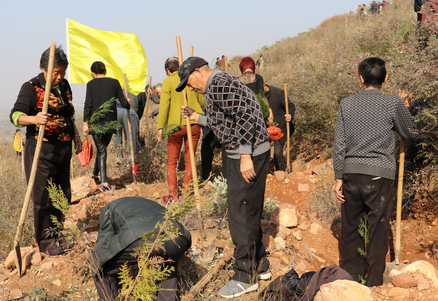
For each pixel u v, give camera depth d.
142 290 2.08
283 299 2.39
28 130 3.06
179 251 2.34
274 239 3.35
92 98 4.59
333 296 2.13
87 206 4.12
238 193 2.56
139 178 5.33
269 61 16.73
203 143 4.79
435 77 3.15
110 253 2.23
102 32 5.73
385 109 2.53
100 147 4.71
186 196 2.42
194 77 2.57
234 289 2.63
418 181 3.40
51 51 2.73
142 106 6.61
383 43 6.76
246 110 2.38
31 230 3.73
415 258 3.11
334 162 2.74
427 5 3.66
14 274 2.95
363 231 2.72
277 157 5.30
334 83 5.99
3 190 4.34
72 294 2.72
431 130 3.29
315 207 3.96
